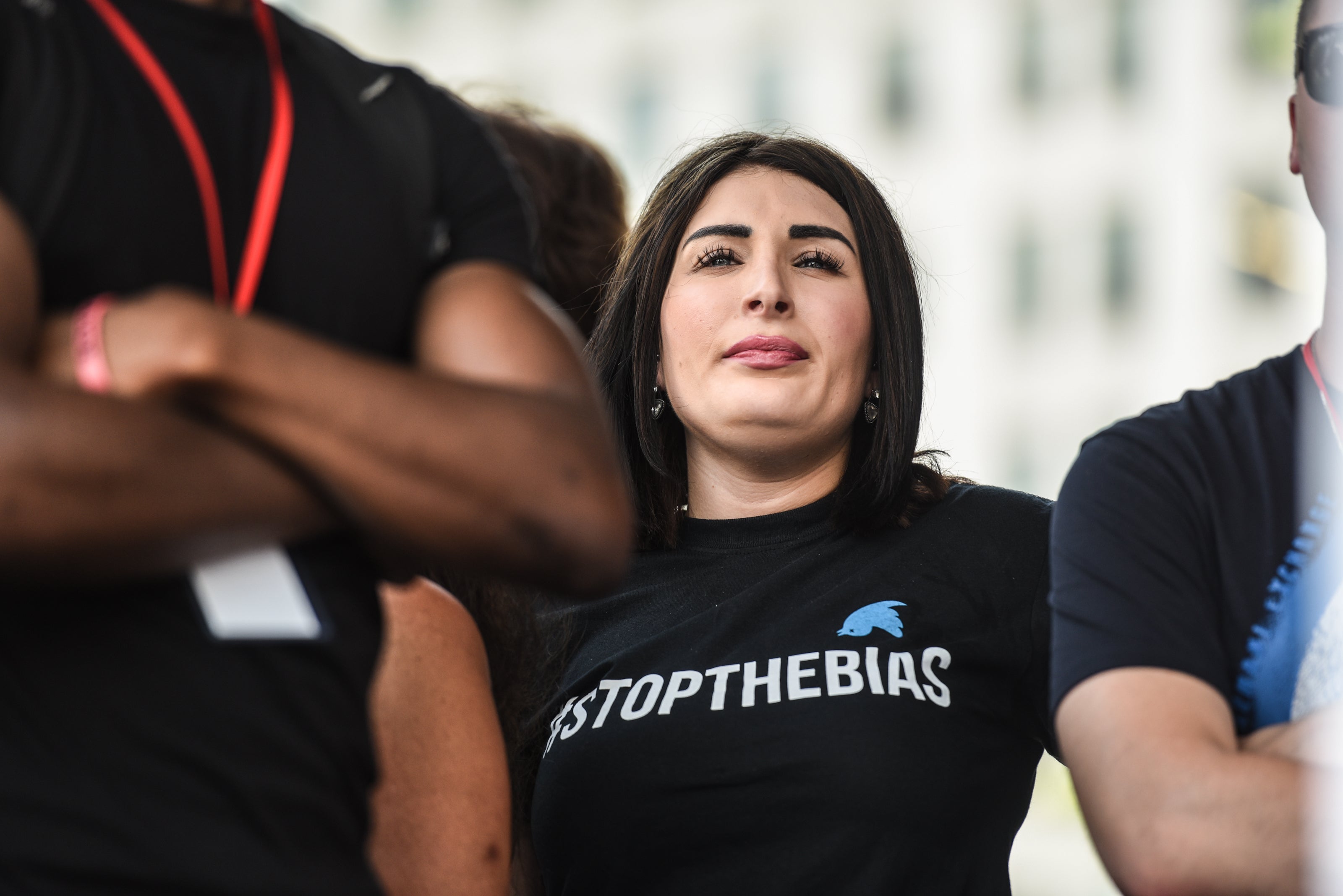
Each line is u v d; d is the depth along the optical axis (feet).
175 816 6.66
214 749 6.77
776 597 14.32
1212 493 10.85
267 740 6.88
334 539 7.47
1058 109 155.84
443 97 8.69
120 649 6.80
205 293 7.38
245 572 7.04
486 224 8.42
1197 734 9.82
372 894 7.16
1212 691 10.16
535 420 7.29
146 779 6.68
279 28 8.02
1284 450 10.94
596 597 7.63
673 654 14.17
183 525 6.65
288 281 7.56
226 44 7.71
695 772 13.24
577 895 13.70
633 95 182.80
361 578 7.59
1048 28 156.66
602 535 7.34
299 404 6.80
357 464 6.88
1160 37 150.20
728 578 14.84
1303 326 142.82
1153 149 150.61
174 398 6.73
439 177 8.32
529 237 8.66
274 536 6.97
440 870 11.09
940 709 13.20
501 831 11.59
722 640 14.06
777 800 13.00
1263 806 9.41
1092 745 10.17
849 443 15.57
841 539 14.84
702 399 15.01
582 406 7.62
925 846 12.85
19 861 6.48
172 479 6.61
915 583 14.05
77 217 7.02
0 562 6.49
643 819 13.34
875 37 166.40
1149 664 10.25
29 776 6.58
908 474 14.96
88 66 7.22
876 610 13.82
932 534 14.55
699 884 13.12
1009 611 13.89
